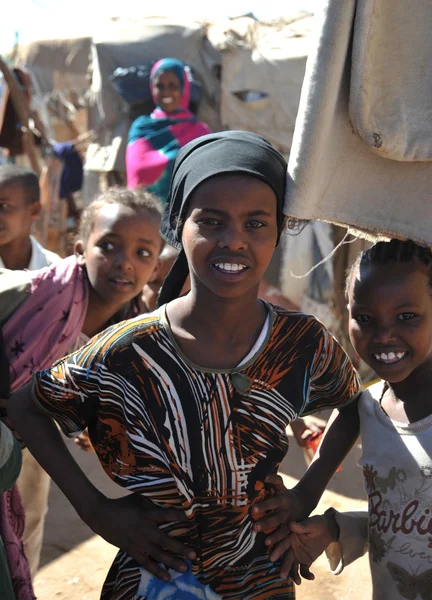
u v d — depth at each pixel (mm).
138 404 1475
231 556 1505
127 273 2143
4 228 2904
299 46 6566
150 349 1489
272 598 1547
